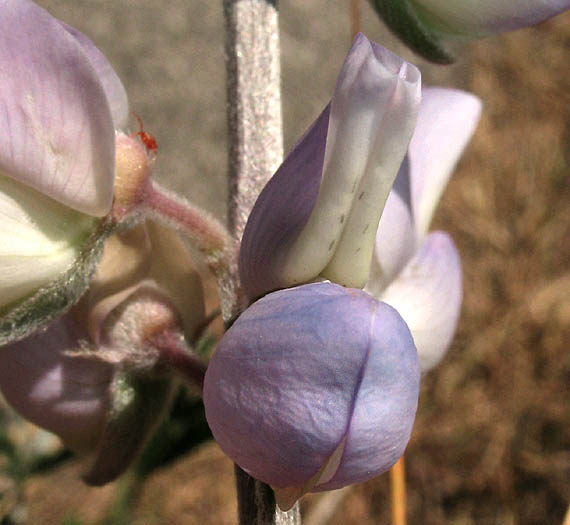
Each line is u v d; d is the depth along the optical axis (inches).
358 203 2.3
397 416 2.2
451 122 3.1
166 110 11.1
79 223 2.6
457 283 3.1
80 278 2.6
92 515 8.7
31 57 2.3
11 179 2.5
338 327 2.1
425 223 3.0
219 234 2.7
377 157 2.3
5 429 4.7
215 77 11.4
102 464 3.0
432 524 10.4
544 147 12.3
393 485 4.4
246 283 2.5
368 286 2.9
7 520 4.7
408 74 2.2
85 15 11.2
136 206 2.6
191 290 2.9
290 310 2.2
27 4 2.3
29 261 2.6
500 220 11.9
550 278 11.6
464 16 3.0
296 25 11.7
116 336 2.9
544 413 10.7
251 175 3.0
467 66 12.5
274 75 3.1
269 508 2.6
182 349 2.9
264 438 2.2
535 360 10.8
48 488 8.8
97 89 2.4
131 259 2.8
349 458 2.2
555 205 12.0
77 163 2.5
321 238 2.3
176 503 9.8
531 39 12.8
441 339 3.0
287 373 2.2
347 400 2.1
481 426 10.6
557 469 10.5
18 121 2.4
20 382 3.0
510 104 12.5
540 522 10.4
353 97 2.2
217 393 2.3
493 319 11.1
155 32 11.3
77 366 3.0
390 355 2.1
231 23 3.1
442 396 10.7
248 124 3.0
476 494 10.4
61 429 3.0
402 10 3.1
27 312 2.6
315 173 2.3
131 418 2.9
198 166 11.0
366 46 2.2
